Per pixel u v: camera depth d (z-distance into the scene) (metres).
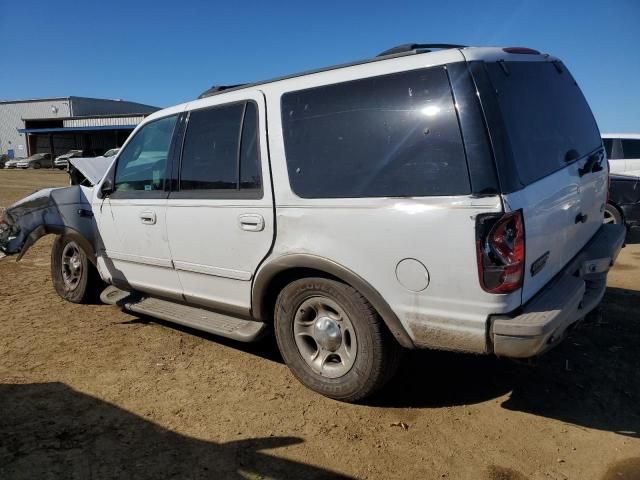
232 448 2.95
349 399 3.37
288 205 3.33
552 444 2.97
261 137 3.50
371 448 2.95
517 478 2.70
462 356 4.09
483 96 2.73
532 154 2.96
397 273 2.92
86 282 5.40
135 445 2.97
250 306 3.71
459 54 2.83
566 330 2.96
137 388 3.65
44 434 3.06
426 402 3.44
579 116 3.95
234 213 3.62
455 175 2.72
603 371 3.82
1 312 5.32
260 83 3.70
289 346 3.56
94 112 55.47
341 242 3.11
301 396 3.53
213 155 3.82
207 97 4.03
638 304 5.22
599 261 3.52
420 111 2.87
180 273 4.17
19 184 23.61
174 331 4.76
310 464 2.81
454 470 2.76
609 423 3.17
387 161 2.96
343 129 3.16
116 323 4.97
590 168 3.72
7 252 5.06
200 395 3.55
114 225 4.69
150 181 4.35
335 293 3.23
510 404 3.40
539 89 3.37
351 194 3.07
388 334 3.15
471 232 2.66
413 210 2.82
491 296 2.66
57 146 51.53
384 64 3.06
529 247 2.76
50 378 3.79
